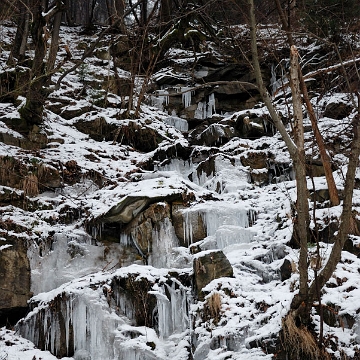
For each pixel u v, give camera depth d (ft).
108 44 53.72
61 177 30.14
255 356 18.03
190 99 45.14
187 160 33.65
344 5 39.45
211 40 48.70
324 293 19.54
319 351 17.47
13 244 24.53
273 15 42.39
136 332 20.51
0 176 28.40
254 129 35.81
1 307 23.06
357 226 23.38
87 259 25.58
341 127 32.50
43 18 31.37
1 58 46.01
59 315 21.53
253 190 29.78
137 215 25.68
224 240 25.45
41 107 33.30
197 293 21.07
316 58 42.09
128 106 39.42
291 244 23.82
